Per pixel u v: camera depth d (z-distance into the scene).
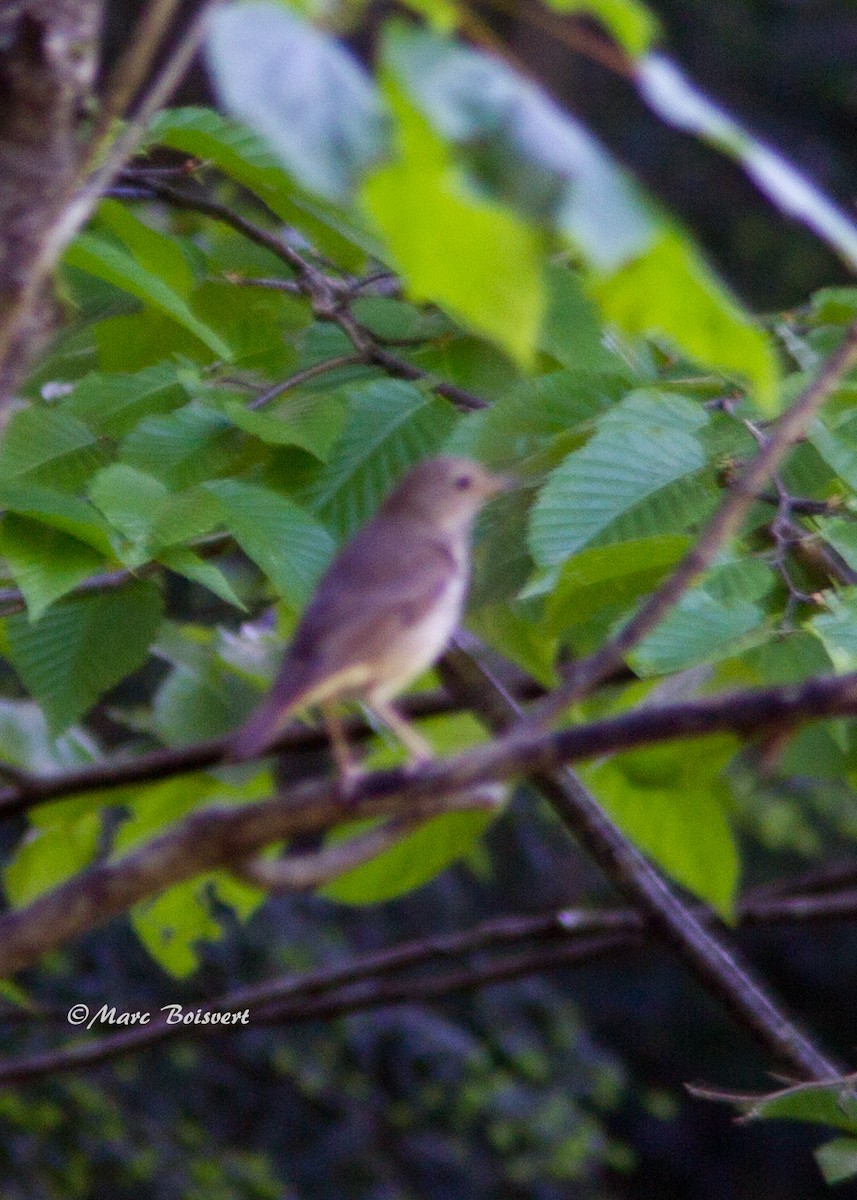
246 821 5.70
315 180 3.29
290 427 8.48
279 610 10.98
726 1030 34.50
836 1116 8.07
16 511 7.42
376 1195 23.09
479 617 8.98
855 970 35.97
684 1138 35.44
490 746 5.77
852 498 8.44
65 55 5.39
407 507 7.61
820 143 37.94
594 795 9.86
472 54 3.45
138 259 9.12
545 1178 24.34
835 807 25.67
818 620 7.34
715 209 36.88
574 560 7.68
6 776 10.17
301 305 10.30
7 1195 19.73
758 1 38.69
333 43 3.43
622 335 9.06
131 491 7.72
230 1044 23.06
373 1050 23.95
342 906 25.33
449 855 10.23
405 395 9.16
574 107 36.66
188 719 10.76
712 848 9.25
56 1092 20.47
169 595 18.08
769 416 8.22
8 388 5.66
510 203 3.37
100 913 5.80
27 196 5.36
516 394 8.79
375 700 6.93
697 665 7.36
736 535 8.34
